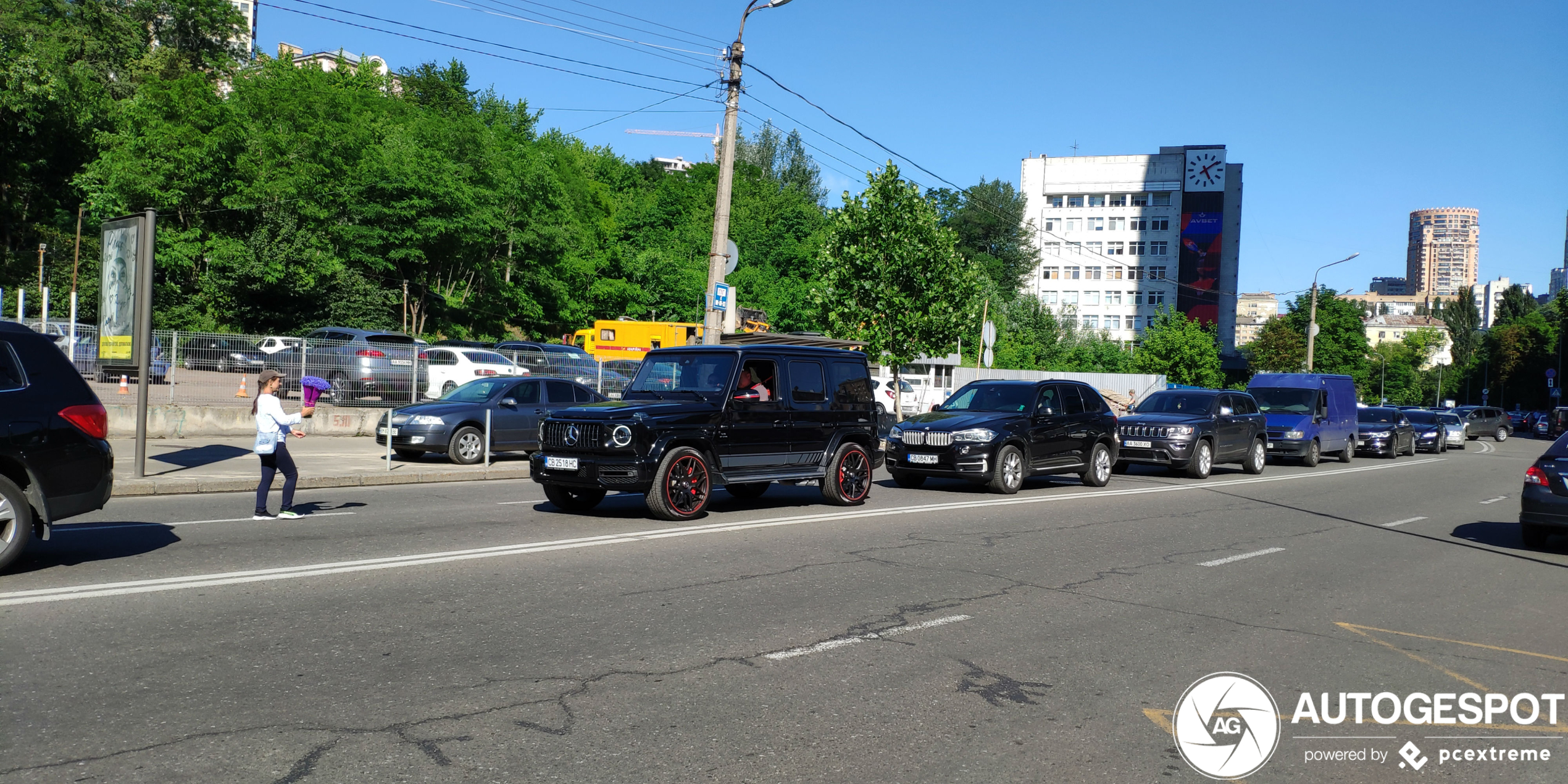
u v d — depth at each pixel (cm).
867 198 2536
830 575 784
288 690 452
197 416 1853
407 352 2192
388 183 4878
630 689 475
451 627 577
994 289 7125
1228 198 11838
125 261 1292
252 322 4388
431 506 1162
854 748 409
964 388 1661
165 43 6750
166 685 453
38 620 559
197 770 358
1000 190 9819
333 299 4525
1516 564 995
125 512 1031
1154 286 11788
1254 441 2119
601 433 1034
